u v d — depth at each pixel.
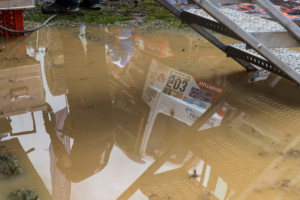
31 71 2.94
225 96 2.56
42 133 2.01
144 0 6.07
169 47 3.68
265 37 2.32
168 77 2.88
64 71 2.96
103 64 3.14
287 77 2.51
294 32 2.27
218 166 1.75
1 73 2.87
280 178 1.66
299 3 5.27
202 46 3.75
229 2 2.49
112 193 1.53
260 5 2.25
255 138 2.01
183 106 2.42
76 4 5.07
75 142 1.94
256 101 2.49
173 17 4.96
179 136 2.04
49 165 1.71
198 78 2.87
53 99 2.45
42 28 4.25
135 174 1.68
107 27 4.39
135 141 1.98
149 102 2.46
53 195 1.49
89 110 2.32
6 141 1.91
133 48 3.61
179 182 1.62
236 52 2.94
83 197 1.49
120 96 2.54
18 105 2.34
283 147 1.92
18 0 3.70
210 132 2.08
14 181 1.57
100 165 1.74
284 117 2.26
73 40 3.83
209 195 1.53
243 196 1.53
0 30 3.83
